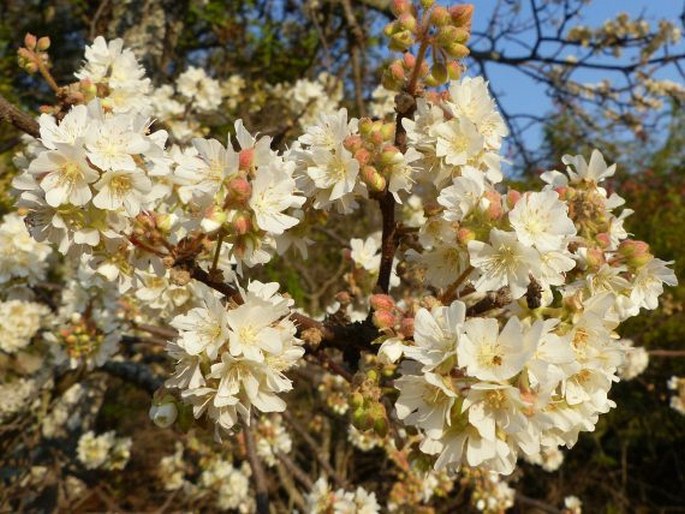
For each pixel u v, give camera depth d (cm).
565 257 18
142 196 18
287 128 45
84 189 17
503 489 58
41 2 94
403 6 21
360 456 100
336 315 26
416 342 16
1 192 52
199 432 82
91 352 38
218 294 22
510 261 17
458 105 22
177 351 18
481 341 15
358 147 21
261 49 91
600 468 124
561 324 18
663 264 20
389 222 23
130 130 18
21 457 65
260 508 34
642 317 112
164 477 86
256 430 58
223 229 18
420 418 16
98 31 62
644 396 118
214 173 18
